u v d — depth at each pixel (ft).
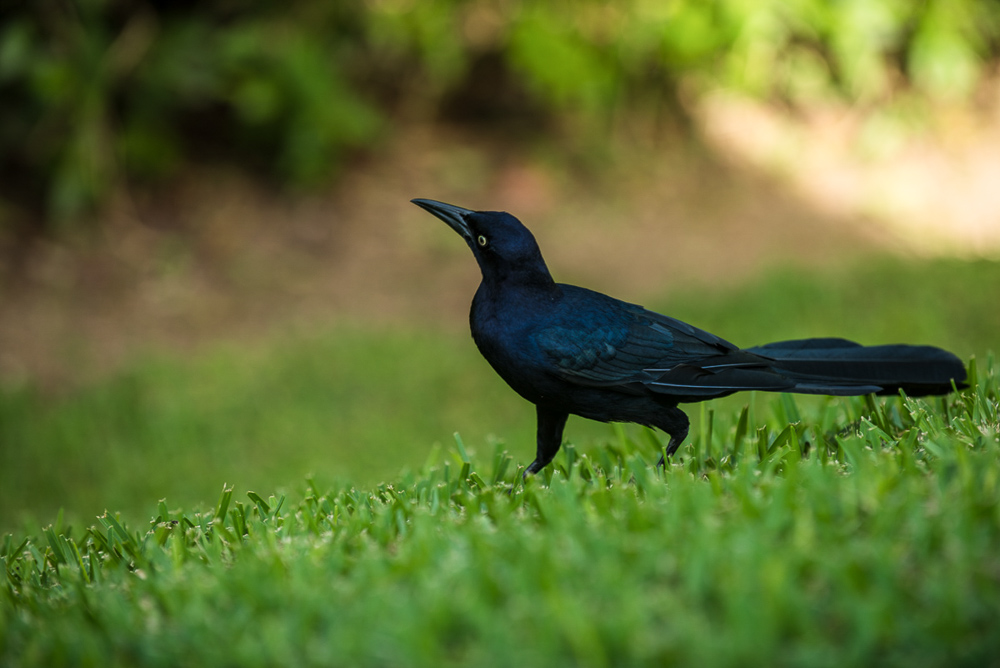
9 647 13.38
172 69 54.29
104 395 40.19
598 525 14.07
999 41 72.43
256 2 57.88
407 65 64.54
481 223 19.47
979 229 56.70
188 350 45.80
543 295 19.45
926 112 65.82
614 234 56.65
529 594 11.94
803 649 10.51
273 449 35.63
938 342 38.47
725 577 11.75
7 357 44.88
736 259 53.52
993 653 10.35
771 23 60.39
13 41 50.85
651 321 19.72
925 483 14.10
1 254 51.65
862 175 62.64
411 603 12.08
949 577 11.30
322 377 40.88
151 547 16.47
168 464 34.76
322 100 56.13
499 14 65.46
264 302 50.44
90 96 52.70
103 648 12.80
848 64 62.08
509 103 66.59
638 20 61.16
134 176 56.54
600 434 34.96
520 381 19.57
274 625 12.23
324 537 16.14
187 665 12.19
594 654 10.64
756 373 18.65
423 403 38.60
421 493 18.37
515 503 16.24
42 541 23.35
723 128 65.72
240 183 58.34
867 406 20.81
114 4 55.93
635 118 65.62
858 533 12.91
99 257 52.65
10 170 55.67
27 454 36.09
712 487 15.33
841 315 42.32
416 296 50.93
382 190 59.57
